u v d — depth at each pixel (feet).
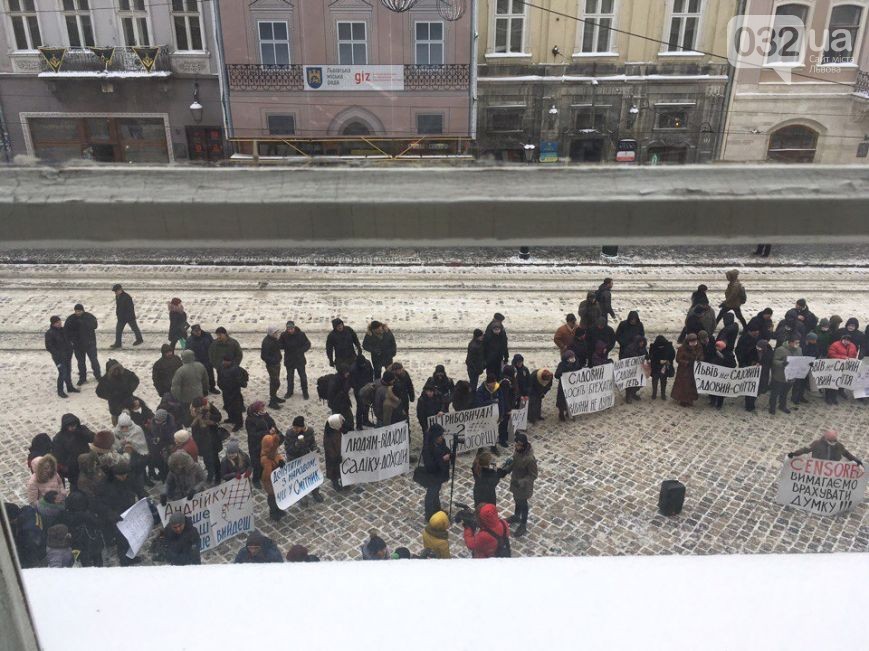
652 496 32.99
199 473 28.78
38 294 54.80
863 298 58.44
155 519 29.32
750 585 3.29
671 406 41.70
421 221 3.14
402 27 63.98
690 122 72.64
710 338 42.14
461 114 66.18
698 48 69.56
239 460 29.22
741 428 39.27
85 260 61.77
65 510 25.50
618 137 73.61
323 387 36.60
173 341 43.80
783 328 42.60
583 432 38.60
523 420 38.04
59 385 40.45
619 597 3.25
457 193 3.00
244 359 45.96
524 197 3.09
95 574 3.46
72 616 3.17
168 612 3.16
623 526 30.89
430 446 30.35
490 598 3.23
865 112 65.26
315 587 3.31
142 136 77.30
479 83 72.33
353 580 3.38
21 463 34.06
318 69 64.85
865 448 37.52
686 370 40.96
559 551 29.22
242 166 3.11
